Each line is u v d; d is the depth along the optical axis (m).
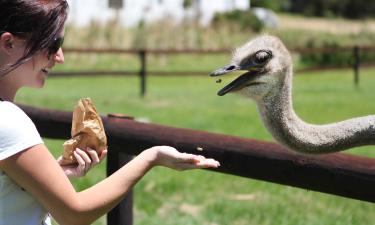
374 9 52.84
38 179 2.36
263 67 2.95
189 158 2.56
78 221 2.43
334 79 19.59
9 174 2.38
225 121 11.29
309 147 3.01
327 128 3.03
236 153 3.31
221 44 23.81
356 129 3.02
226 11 28.98
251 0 43.44
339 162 3.04
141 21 25.38
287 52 3.00
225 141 3.37
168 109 13.04
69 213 2.40
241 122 11.16
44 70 2.54
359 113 12.39
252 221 6.04
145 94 15.39
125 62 21.41
